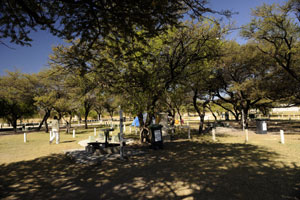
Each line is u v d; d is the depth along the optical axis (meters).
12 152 10.41
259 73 19.44
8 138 19.22
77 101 21.70
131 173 5.94
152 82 9.99
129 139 14.23
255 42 17.02
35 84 26.08
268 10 12.40
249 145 10.48
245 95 21.05
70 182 5.30
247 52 17.86
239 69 20.33
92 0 3.75
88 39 4.68
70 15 4.17
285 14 12.21
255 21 13.01
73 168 6.74
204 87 18.20
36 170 6.63
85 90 12.57
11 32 4.29
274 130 18.36
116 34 4.78
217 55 9.83
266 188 4.40
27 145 13.07
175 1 3.82
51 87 24.25
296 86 15.32
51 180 5.51
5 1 3.79
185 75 11.48
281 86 15.87
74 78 12.27
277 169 5.80
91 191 4.61
